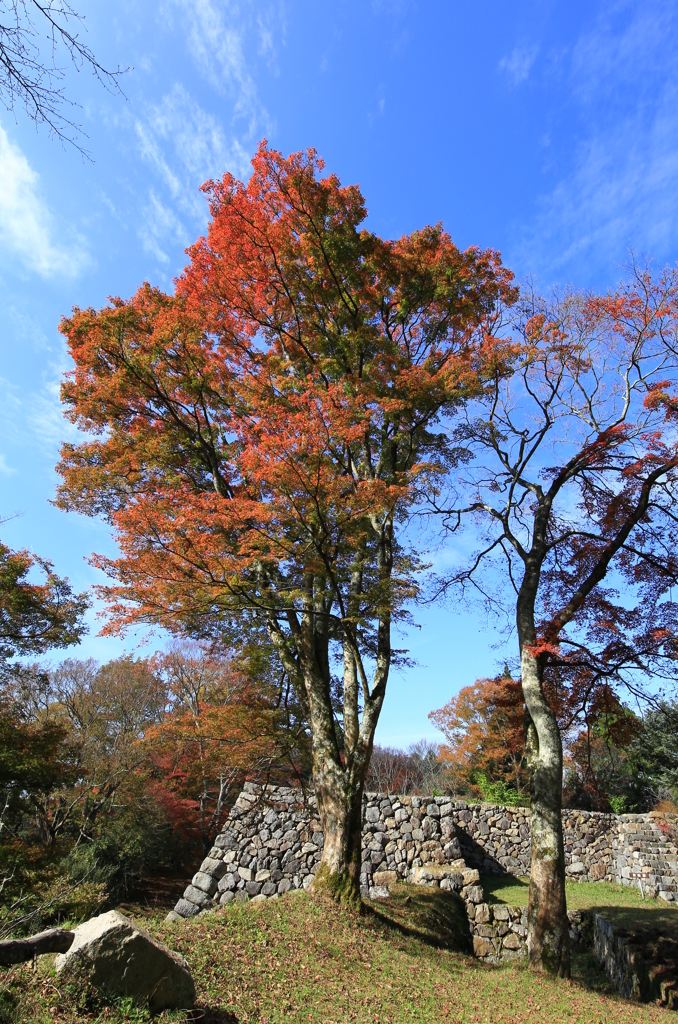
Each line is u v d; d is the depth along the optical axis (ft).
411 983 27.91
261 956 27.04
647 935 37.65
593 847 67.05
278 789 53.36
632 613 42.57
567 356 44.75
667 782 64.28
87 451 37.83
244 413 39.22
